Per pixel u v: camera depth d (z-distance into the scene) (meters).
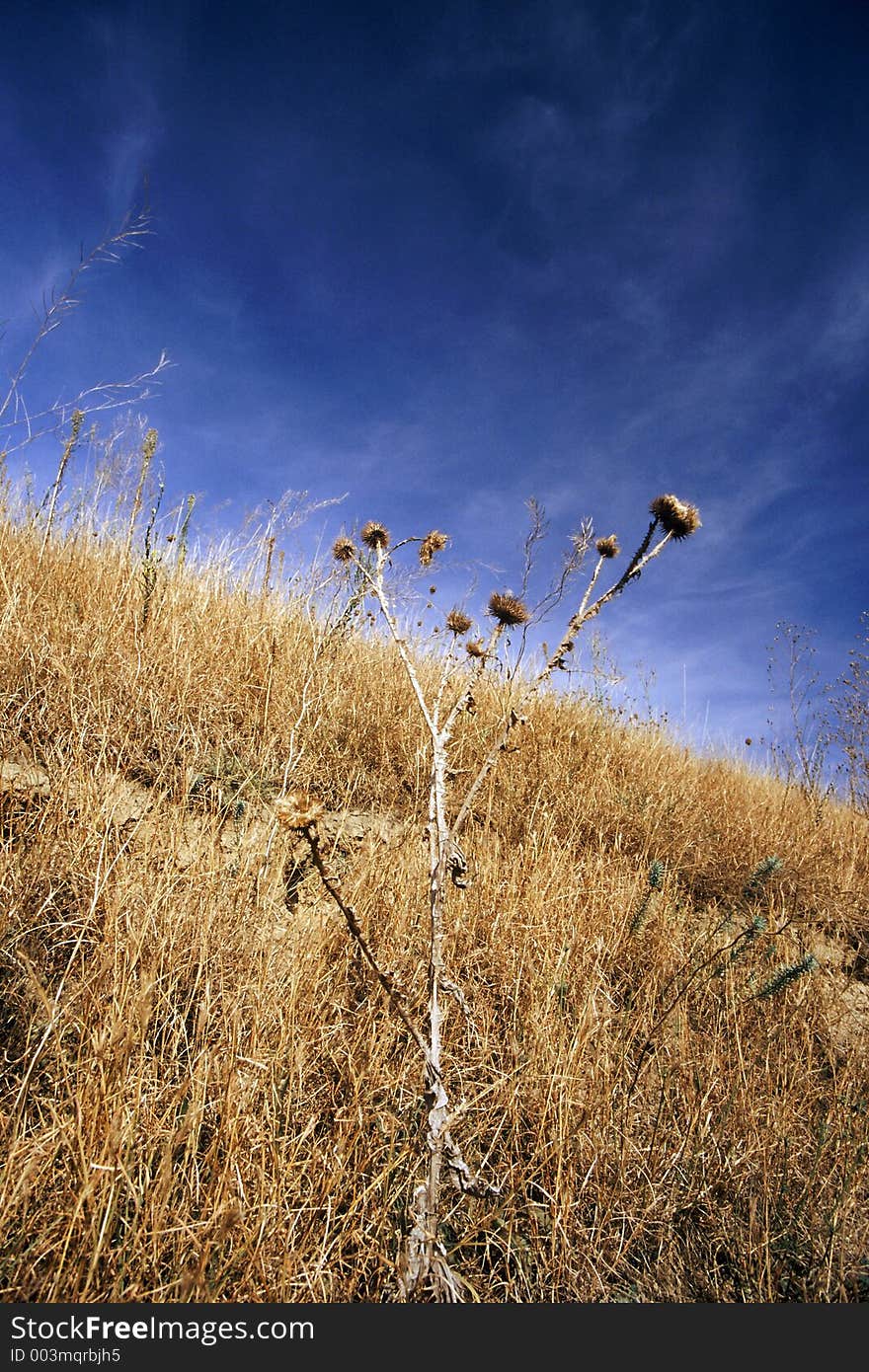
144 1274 1.37
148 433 4.67
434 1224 1.27
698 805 4.88
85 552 4.75
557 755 4.59
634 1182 2.04
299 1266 1.48
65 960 1.99
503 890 2.90
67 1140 1.45
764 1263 1.84
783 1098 2.43
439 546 1.94
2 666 3.04
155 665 3.43
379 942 2.37
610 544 1.89
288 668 3.99
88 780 2.49
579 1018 2.35
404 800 3.68
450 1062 2.09
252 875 2.39
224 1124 1.61
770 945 3.22
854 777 6.47
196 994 2.00
